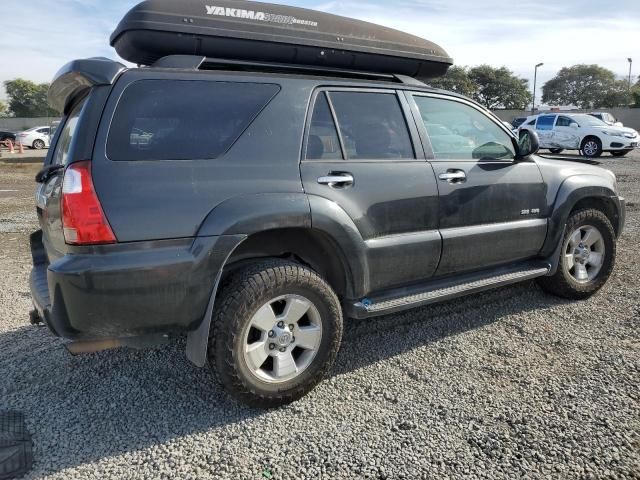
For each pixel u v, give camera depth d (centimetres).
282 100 314
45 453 268
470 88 6381
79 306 258
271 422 295
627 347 372
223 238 279
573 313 438
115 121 268
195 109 289
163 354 378
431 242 362
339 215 316
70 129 328
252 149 298
